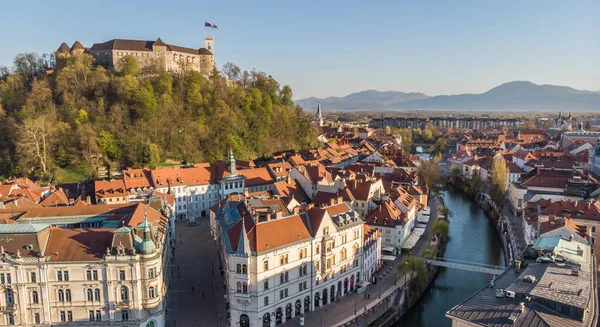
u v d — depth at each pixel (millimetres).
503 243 161875
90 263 95438
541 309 69062
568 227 121562
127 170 196125
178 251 150625
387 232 150250
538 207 154875
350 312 110625
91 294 96938
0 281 94750
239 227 106188
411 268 123125
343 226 118938
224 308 110938
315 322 105375
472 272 144625
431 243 152125
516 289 75312
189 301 114500
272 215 109312
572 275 81562
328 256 113750
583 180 185625
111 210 134875
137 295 96688
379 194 180750
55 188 187000
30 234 97625
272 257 101062
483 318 67875
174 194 191375
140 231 101625
